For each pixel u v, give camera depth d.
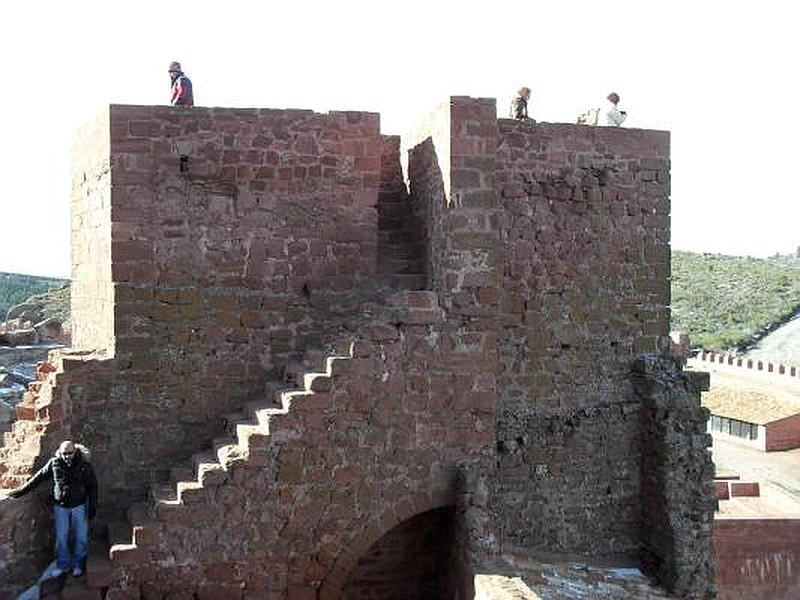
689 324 81.06
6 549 9.61
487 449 10.88
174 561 9.79
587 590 10.91
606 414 12.70
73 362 10.70
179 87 11.71
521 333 12.23
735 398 43.12
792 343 68.50
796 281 90.06
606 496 12.72
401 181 13.70
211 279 11.27
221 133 11.27
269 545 10.12
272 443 10.09
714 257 109.00
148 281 11.06
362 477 10.44
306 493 10.23
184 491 9.80
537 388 12.31
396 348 10.58
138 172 11.01
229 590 9.99
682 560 12.05
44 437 10.23
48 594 9.57
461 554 10.54
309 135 11.52
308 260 11.55
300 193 11.51
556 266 12.42
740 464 36.44
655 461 12.55
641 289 12.95
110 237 11.00
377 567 12.12
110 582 9.57
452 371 10.77
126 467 11.04
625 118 13.28
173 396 11.18
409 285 11.83
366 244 11.71
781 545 24.11
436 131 11.41
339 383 10.34
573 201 12.52
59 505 9.62
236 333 11.35
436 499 10.73
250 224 11.38
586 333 12.61
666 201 13.07
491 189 10.88
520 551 11.87
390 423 10.55
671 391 12.49
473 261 10.85
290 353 11.50
